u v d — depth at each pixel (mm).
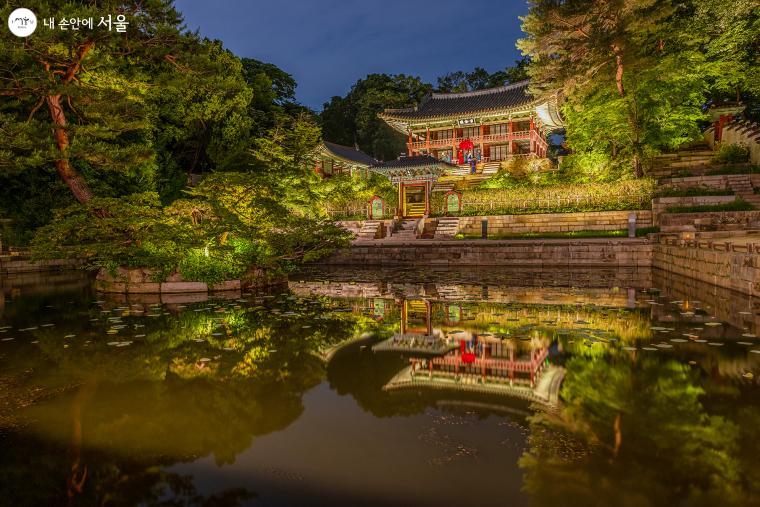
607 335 7910
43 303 12422
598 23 26562
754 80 31500
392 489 3299
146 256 14586
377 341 7855
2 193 24391
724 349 6859
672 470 3477
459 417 4617
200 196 16141
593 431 4199
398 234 31672
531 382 5605
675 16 33219
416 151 48719
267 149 28766
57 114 14172
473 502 3105
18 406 5012
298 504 3129
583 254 21969
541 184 32312
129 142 25156
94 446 4051
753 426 4219
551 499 3121
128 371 6246
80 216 13406
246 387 5613
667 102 27953
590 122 29484
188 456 3875
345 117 71500
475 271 21109
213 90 16875
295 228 17031
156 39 14578
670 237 18984
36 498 3244
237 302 12484
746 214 20984
